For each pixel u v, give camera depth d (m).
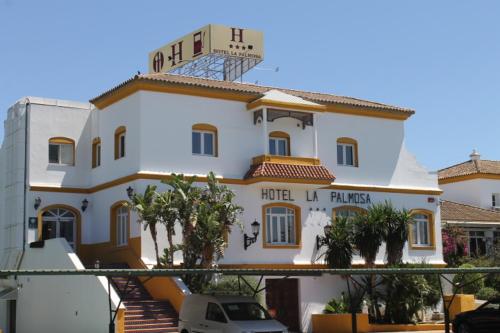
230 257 30.44
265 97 31.69
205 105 31.36
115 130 31.88
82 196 33.25
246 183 31.45
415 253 35.19
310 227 32.53
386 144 35.69
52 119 33.25
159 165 29.97
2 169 34.19
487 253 43.94
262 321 20.69
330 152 33.97
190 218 27.16
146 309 26.14
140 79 29.84
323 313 31.41
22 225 31.78
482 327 23.86
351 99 37.50
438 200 36.53
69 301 26.77
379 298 31.06
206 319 21.55
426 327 30.22
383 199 34.88
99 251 32.19
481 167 50.19
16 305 31.36
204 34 43.28
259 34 44.34
